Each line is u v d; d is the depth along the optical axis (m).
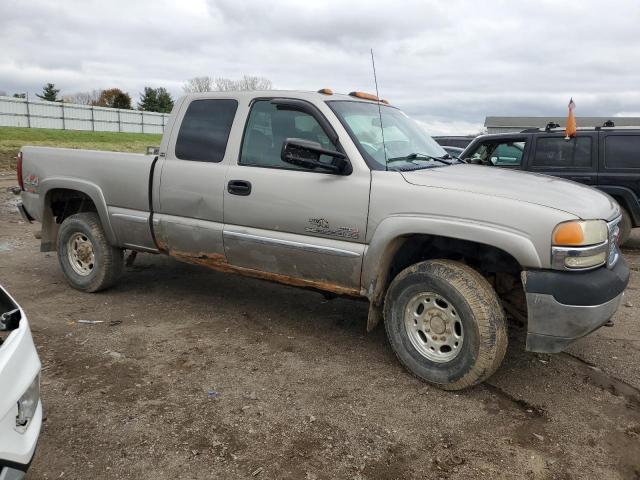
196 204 4.62
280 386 3.70
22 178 5.89
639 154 7.62
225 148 4.53
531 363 4.13
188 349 4.27
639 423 3.34
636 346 4.49
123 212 5.11
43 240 5.86
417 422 3.30
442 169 4.18
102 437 3.08
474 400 3.57
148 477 2.76
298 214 4.10
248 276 4.62
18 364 2.32
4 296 2.68
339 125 4.02
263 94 4.44
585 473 2.86
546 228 3.26
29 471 2.79
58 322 4.79
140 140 44.84
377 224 3.79
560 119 37.12
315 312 5.19
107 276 5.48
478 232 3.42
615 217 3.70
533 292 3.32
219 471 2.82
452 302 3.54
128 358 4.09
